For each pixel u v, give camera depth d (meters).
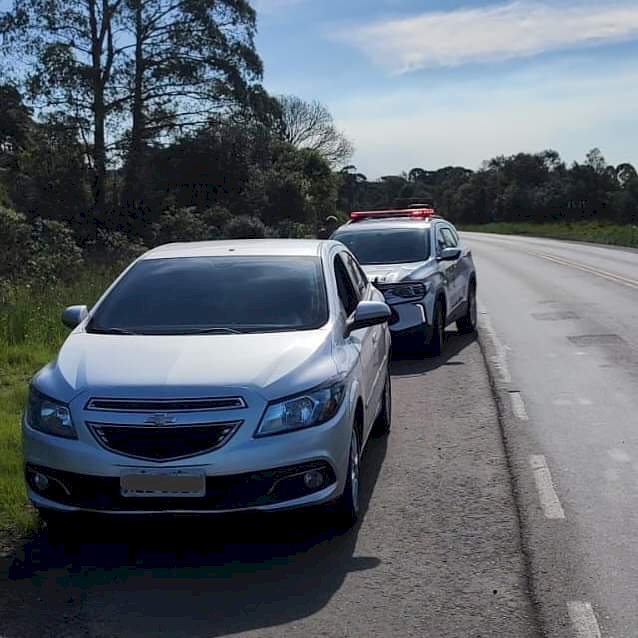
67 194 38.41
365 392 6.48
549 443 7.91
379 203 121.00
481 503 6.35
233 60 40.38
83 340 6.16
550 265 32.50
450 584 5.01
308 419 5.35
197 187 41.69
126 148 39.84
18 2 38.00
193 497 5.14
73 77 37.81
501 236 75.94
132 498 5.18
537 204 117.44
